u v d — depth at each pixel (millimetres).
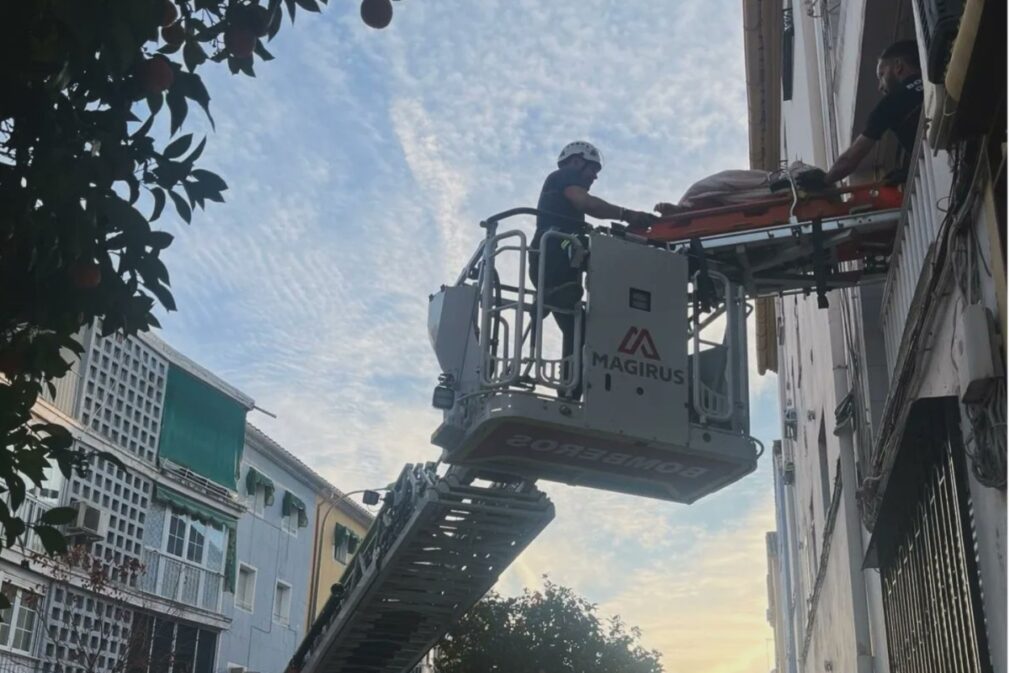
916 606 6633
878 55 8461
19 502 3041
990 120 4070
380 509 12961
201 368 24484
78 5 2684
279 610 28875
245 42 3312
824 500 13203
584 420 6301
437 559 12078
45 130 2982
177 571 22922
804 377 15922
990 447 4453
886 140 8914
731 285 7020
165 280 3213
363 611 13484
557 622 27016
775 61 19453
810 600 16156
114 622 19781
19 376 3215
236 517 25547
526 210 6883
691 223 7090
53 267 3008
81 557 18125
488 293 6691
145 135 3164
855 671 9609
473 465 7109
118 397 21562
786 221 7027
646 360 6500
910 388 6000
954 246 4684
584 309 6590
